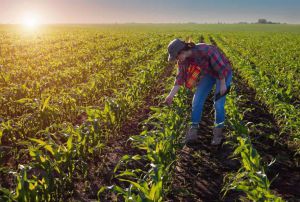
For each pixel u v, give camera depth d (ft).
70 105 27.07
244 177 16.89
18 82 40.55
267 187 13.71
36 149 15.25
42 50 75.97
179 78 21.38
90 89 30.76
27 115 22.98
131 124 27.02
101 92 35.14
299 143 23.04
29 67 46.03
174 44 19.80
